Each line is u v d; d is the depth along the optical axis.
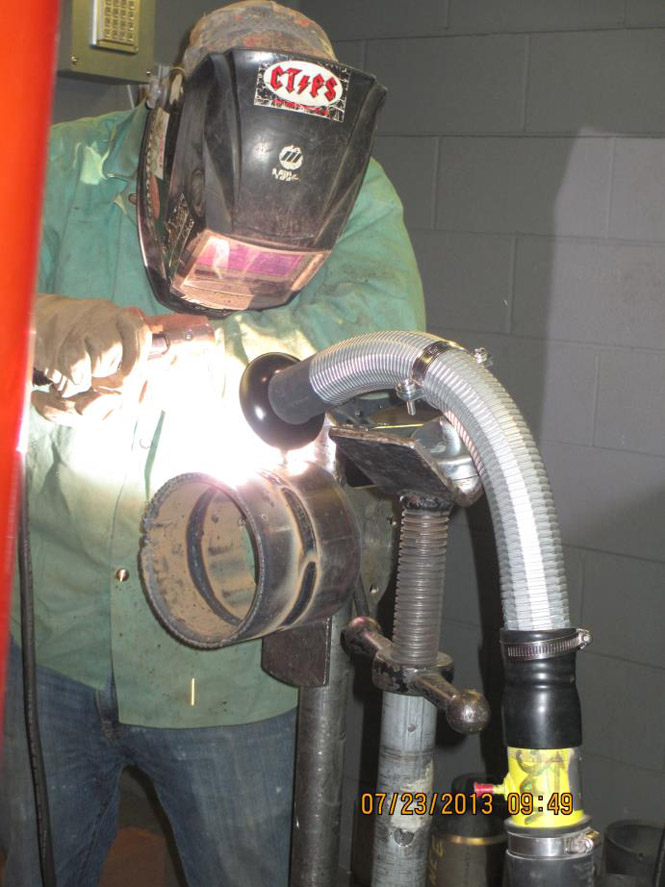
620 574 2.18
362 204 1.32
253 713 1.35
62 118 2.07
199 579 0.80
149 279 1.25
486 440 0.61
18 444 0.34
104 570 1.33
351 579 0.75
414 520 0.71
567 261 2.18
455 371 0.63
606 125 2.10
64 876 1.42
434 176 2.34
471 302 2.32
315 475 0.77
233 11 1.08
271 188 0.98
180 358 0.98
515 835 0.60
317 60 0.97
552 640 0.59
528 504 0.60
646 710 2.17
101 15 1.96
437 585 0.71
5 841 1.42
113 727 1.38
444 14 2.28
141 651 1.33
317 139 0.98
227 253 1.04
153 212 1.18
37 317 0.97
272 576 0.69
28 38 0.31
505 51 2.20
